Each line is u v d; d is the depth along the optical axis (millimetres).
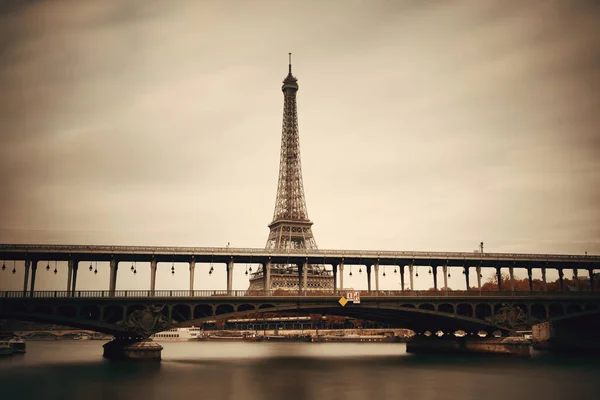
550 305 176625
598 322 186125
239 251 150000
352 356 174875
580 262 181125
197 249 146125
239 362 152625
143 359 139000
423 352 187375
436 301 157375
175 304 135875
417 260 170250
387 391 96250
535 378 113125
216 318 137125
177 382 105875
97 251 138375
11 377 111375
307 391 95562
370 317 173000
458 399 89062
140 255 143500
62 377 111750
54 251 135250
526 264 180000
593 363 143375
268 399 87438
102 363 139750
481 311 174000
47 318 123938
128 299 131875
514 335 166000
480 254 171625
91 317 137625
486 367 134625
